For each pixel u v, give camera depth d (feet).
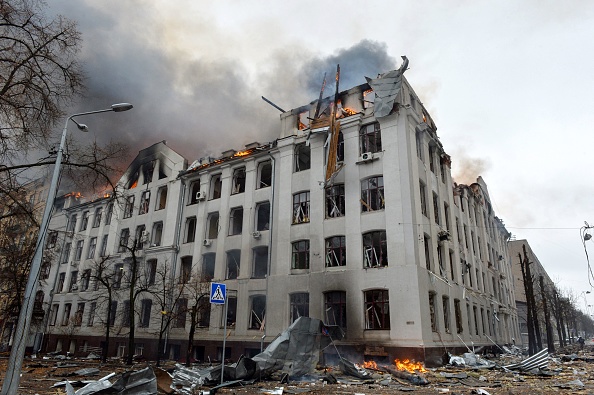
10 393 29.76
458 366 66.54
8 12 37.24
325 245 80.48
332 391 41.06
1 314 103.71
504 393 40.37
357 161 81.25
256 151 98.68
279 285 82.84
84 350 114.01
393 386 45.29
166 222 110.52
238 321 86.53
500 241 162.30
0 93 38.01
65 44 41.73
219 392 38.65
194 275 94.73
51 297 133.18
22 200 45.06
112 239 123.34
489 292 123.65
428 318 68.80
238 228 101.91
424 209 82.12
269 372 47.96
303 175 88.63
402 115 79.77
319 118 88.94
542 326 237.25
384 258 73.82
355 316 71.41
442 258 85.66
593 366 75.15
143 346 99.91
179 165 115.03
